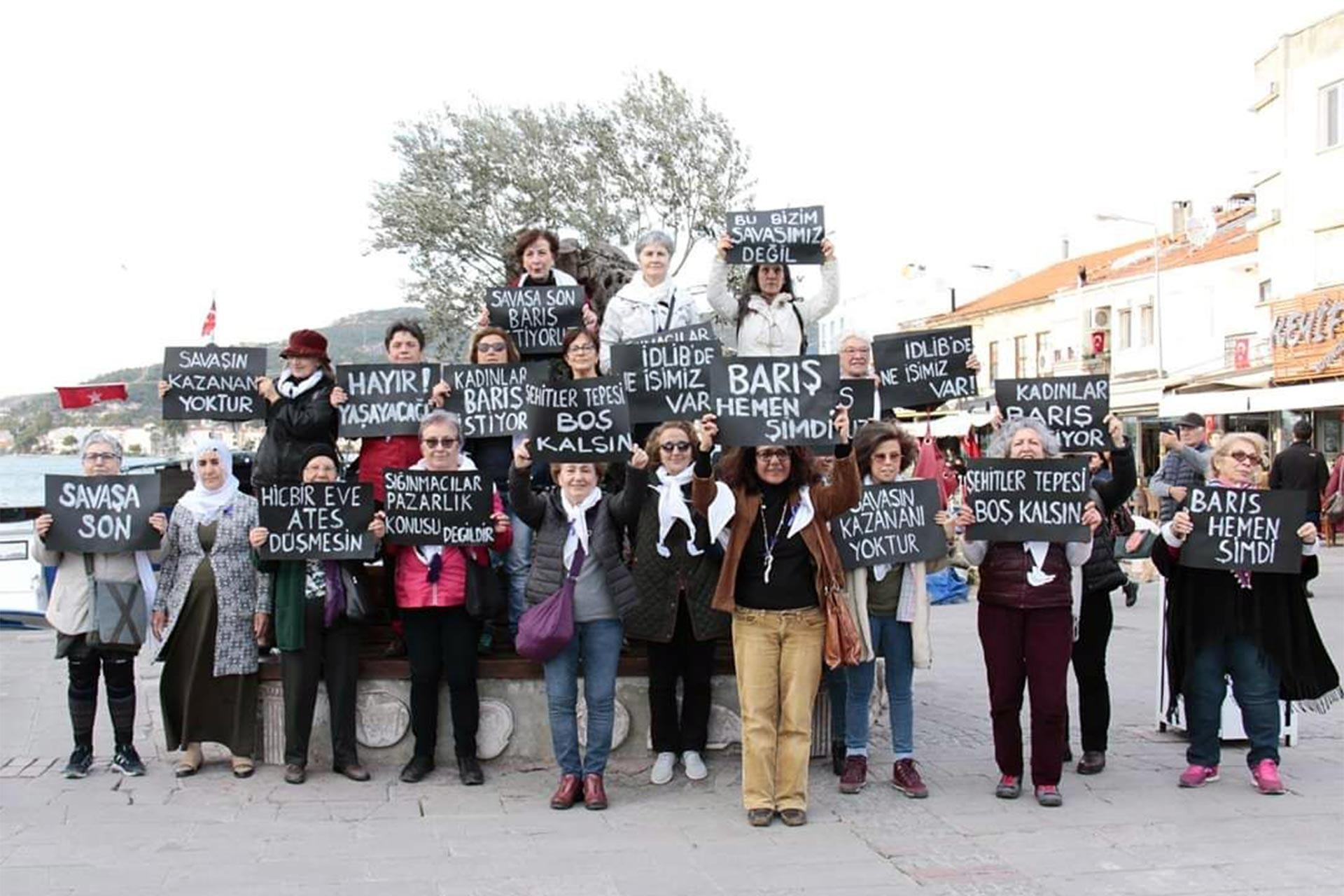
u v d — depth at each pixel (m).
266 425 9.04
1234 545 7.39
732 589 6.95
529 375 8.52
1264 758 7.50
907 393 9.42
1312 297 28.95
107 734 9.16
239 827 6.80
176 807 7.19
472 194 32.28
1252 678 7.47
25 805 7.22
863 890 5.79
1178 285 41.38
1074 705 10.26
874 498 7.39
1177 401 28.62
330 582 7.68
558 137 32.56
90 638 7.71
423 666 7.78
